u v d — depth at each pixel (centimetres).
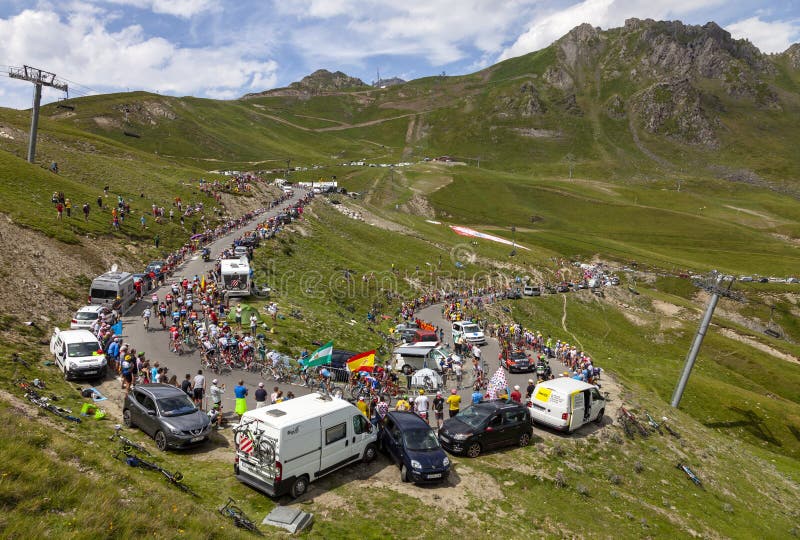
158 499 1275
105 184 7744
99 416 2002
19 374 2203
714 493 2361
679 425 3206
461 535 1534
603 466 2236
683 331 8375
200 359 3109
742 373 7556
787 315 11319
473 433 2084
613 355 6744
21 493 1069
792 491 2956
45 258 4244
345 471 1820
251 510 1491
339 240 8712
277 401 2212
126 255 5338
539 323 7375
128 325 3697
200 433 1872
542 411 2480
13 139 8594
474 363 3722
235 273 4641
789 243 17362
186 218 7356
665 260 14200
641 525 1861
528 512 1758
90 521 1066
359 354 2836
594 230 17650
